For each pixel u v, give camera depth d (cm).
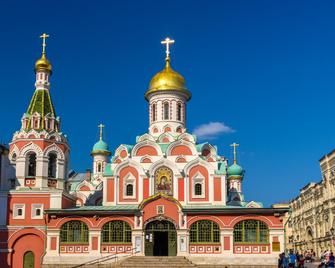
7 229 5219
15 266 5159
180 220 5088
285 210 4981
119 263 4875
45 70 5831
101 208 5275
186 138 5809
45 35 5972
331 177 8175
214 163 5528
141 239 5075
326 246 8338
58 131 5653
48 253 5097
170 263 4778
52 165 5509
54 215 5175
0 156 5431
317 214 9056
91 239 5106
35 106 5650
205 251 5019
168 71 6231
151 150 5650
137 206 5362
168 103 6119
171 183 5441
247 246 4984
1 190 5319
